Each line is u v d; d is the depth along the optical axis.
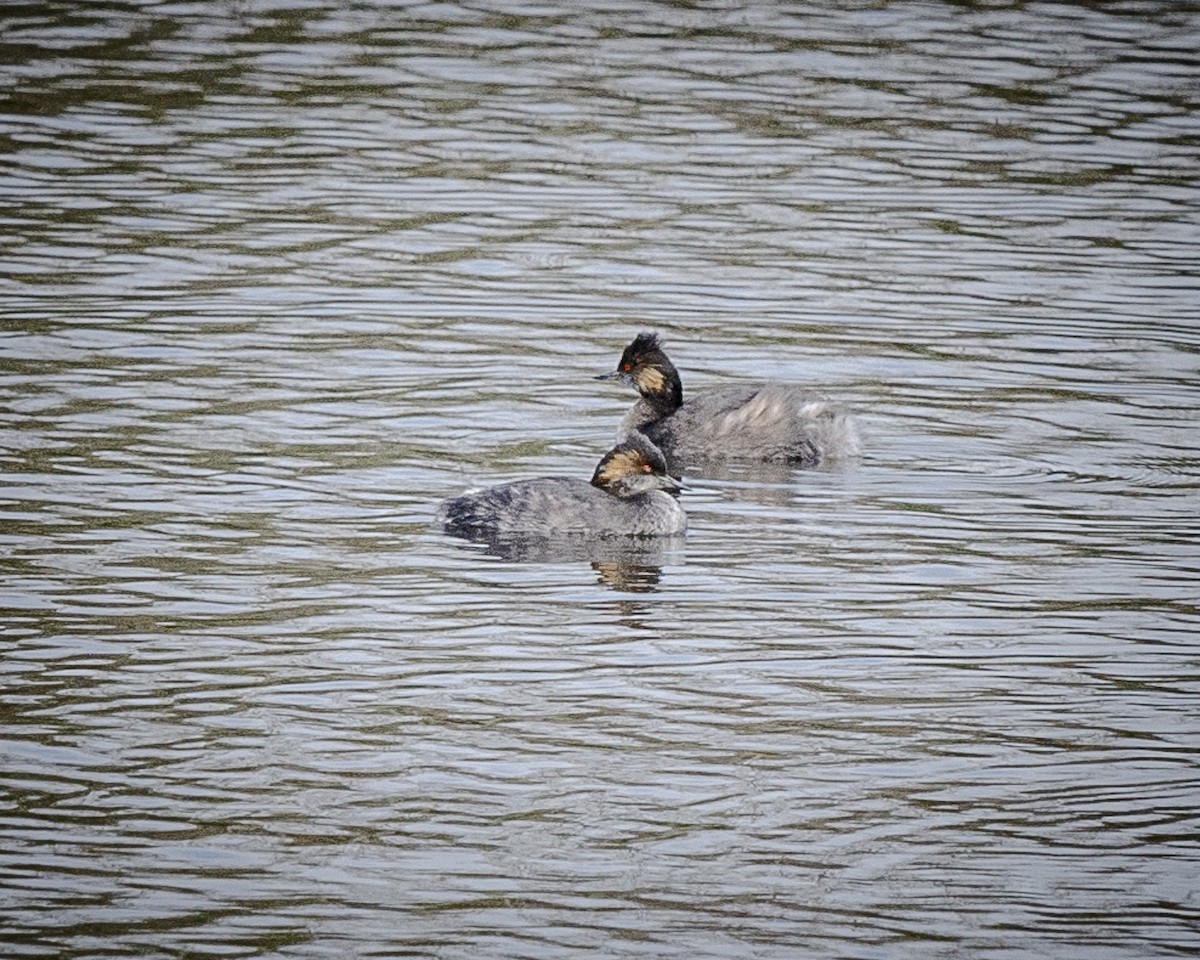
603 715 12.59
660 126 29.91
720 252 24.58
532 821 11.19
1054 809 11.46
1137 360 20.83
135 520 15.77
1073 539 16.08
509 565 15.33
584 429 18.81
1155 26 35.66
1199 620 14.37
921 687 13.14
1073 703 12.93
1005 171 28.03
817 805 11.45
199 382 19.41
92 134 28.52
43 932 9.91
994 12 36.62
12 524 15.55
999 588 14.98
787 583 15.08
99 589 14.34
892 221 25.91
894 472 17.88
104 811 11.14
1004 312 22.44
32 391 18.89
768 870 10.70
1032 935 10.09
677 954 9.84
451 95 31.22
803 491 17.47
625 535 15.98
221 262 23.52
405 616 14.14
